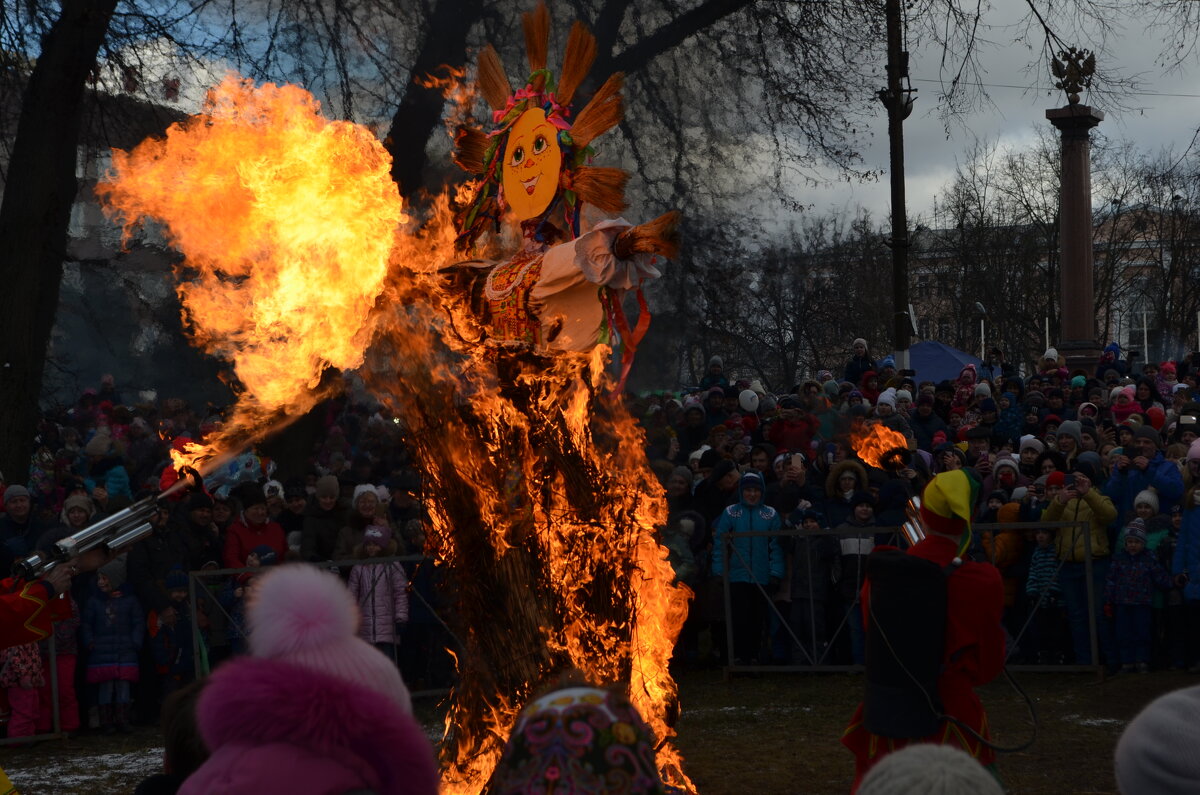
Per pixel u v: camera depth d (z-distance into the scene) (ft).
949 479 13.41
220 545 28.63
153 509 11.61
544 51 14.20
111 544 11.46
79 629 26.58
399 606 27.78
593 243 12.52
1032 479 34.32
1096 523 29.01
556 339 13.07
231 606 27.53
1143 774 5.69
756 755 22.17
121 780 22.18
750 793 19.63
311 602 6.76
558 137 13.50
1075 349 76.64
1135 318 138.82
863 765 13.80
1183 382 55.98
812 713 25.90
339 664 6.72
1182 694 5.82
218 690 6.56
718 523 31.42
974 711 13.38
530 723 6.02
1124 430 32.40
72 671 26.27
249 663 6.63
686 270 50.03
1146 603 28.12
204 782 6.41
